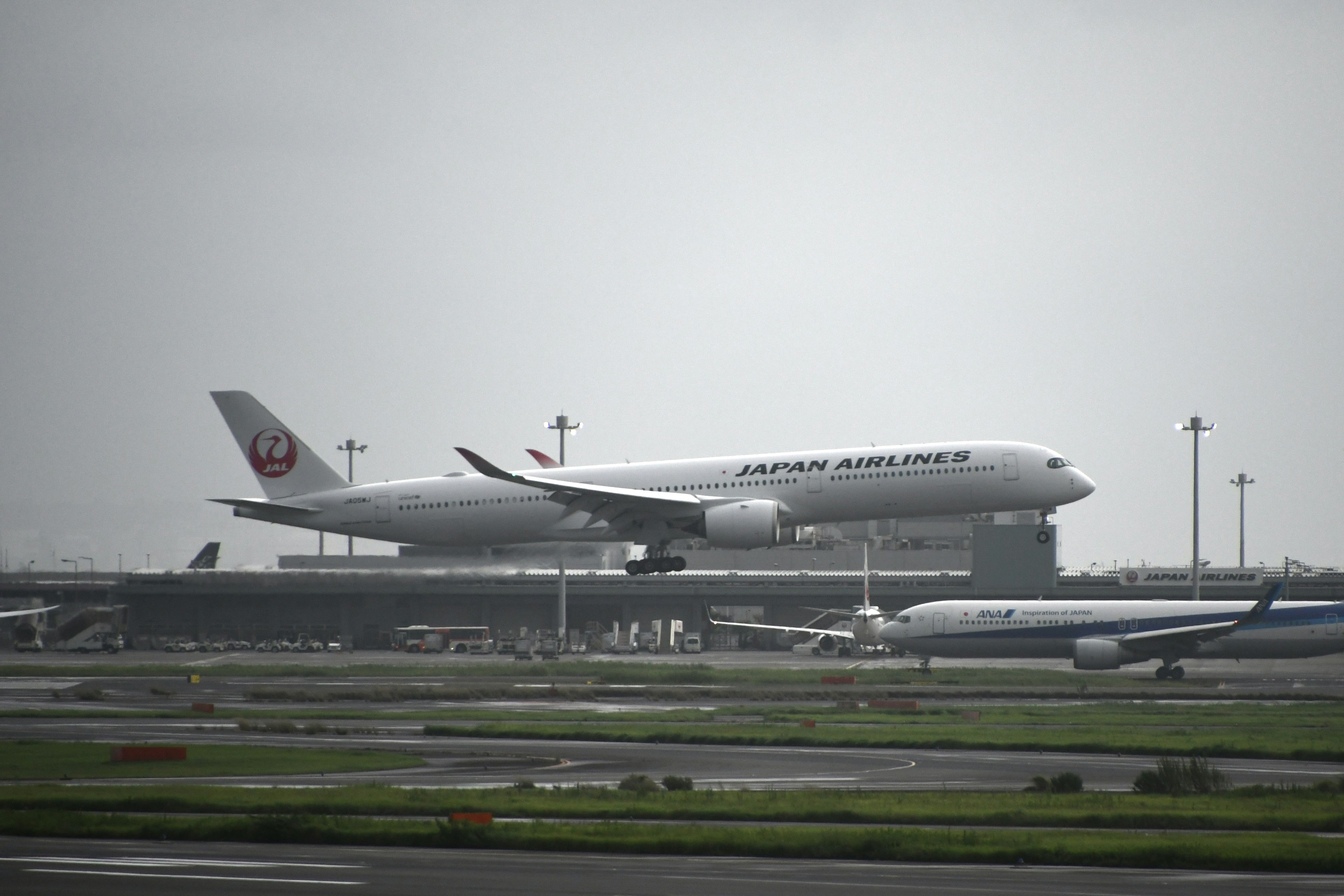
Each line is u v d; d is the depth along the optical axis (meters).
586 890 95.00
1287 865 107.69
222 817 129.38
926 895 94.38
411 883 96.81
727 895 93.62
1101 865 109.44
